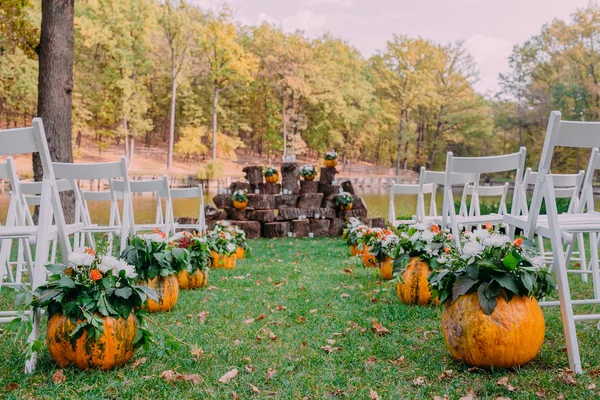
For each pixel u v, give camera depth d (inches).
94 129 1461.6
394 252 149.2
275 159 1820.9
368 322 123.1
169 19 1332.4
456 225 129.8
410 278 139.9
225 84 1529.3
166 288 136.9
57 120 310.3
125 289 89.8
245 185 398.0
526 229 100.6
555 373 84.2
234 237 240.7
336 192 407.2
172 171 1371.8
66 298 89.3
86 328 86.1
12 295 152.9
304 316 131.5
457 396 77.2
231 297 158.6
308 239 370.9
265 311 138.3
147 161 1480.1
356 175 1635.1
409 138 1670.8
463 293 86.4
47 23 309.6
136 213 553.6
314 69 1491.1
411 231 147.3
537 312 87.8
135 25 1304.1
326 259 259.1
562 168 1246.9
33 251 257.0
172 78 1378.0
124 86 1264.8
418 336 110.9
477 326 85.4
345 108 1595.7
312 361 95.2
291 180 404.5
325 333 115.3
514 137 1375.5
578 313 125.9
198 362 94.3
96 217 457.7
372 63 1865.2
